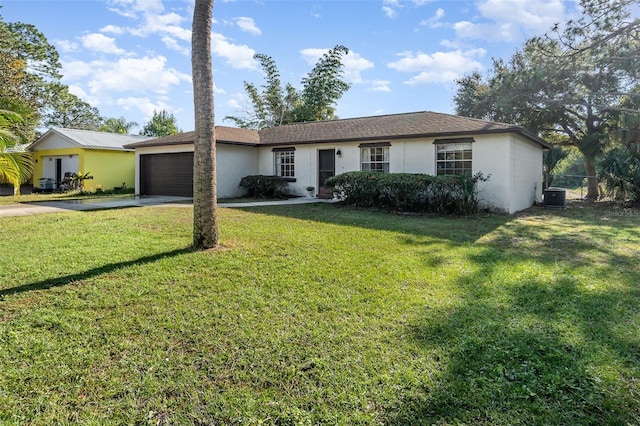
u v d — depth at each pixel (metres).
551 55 16.19
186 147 15.36
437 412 2.21
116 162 20.47
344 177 11.98
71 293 3.95
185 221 8.18
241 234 6.96
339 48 31.56
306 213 10.12
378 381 2.50
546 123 18.38
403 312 3.60
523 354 2.82
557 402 2.29
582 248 6.43
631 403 2.27
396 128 13.76
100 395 2.37
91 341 3.01
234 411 2.23
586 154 17.27
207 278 4.47
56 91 25.72
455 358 2.78
